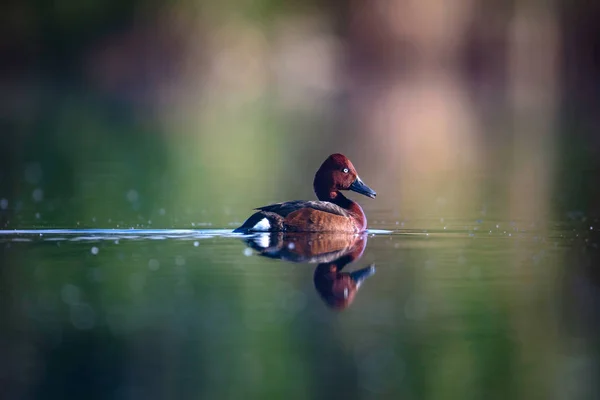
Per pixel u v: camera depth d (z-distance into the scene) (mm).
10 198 18891
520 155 28125
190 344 8383
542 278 11039
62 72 48844
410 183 22828
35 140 30422
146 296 10047
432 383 7559
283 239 13820
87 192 20047
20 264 11734
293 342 8414
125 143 30469
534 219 16469
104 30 48719
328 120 39156
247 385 7441
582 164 25469
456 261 12102
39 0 47781
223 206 18297
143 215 16750
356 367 7910
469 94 50500
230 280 10836
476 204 18859
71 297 10000
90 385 7387
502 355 8203
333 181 15766
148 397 7133
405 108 44031
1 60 48125
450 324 9078
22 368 7758
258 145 30719
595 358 8164
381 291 10344
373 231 15008
